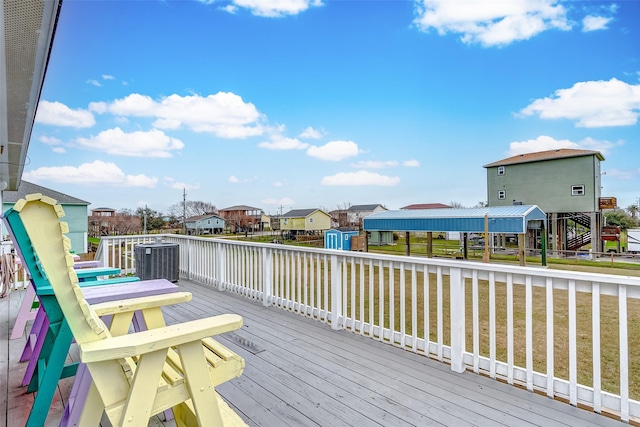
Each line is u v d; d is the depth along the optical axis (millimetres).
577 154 20406
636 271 12234
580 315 5637
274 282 4586
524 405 2105
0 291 4754
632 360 3592
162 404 1254
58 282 1140
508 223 13047
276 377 2465
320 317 3771
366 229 18156
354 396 2215
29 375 2217
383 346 3049
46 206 1132
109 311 1722
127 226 32031
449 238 32562
